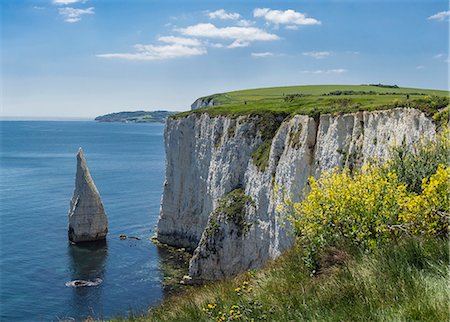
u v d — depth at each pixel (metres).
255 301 10.43
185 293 15.88
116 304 38.66
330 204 11.86
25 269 47.50
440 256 9.17
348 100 42.03
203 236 46.34
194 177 58.19
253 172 46.00
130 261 51.03
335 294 9.30
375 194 11.41
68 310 37.50
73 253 53.44
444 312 7.15
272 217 39.81
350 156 31.78
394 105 29.17
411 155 13.56
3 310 37.41
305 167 36.53
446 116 22.72
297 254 13.02
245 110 53.25
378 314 7.78
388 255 9.93
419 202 10.27
